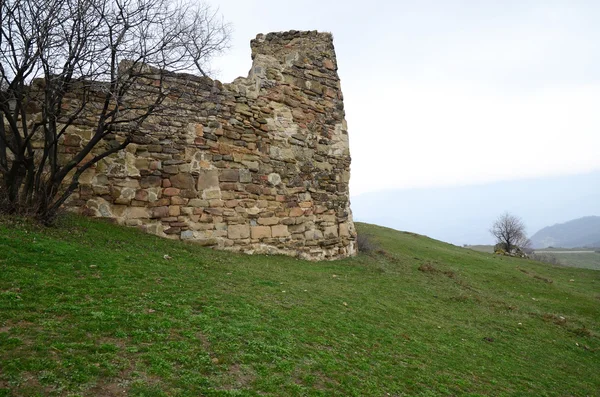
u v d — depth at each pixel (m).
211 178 11.91
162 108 9.74
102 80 8.67
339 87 16.45
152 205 10.86
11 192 7.98
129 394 3.52
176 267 8.28
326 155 15.44
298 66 14.88
